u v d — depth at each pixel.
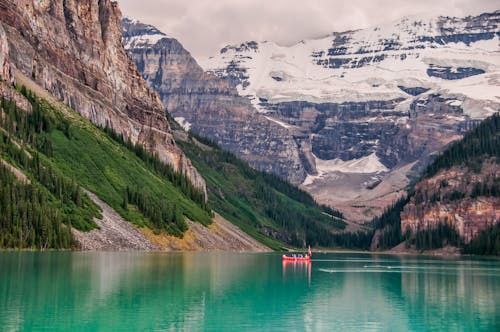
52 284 168.00
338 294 180.38
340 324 138.38
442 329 135.62
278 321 138.88
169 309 145.38
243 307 152.38
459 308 160.62
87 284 170.88
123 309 142.25
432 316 149.38
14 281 170.12
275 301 163.75
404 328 136.25
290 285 197.50
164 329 127.12
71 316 133.25
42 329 122.88
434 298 177.00
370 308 158.25
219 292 173.00
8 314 132.88
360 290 190.88
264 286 191.75
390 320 143.75
